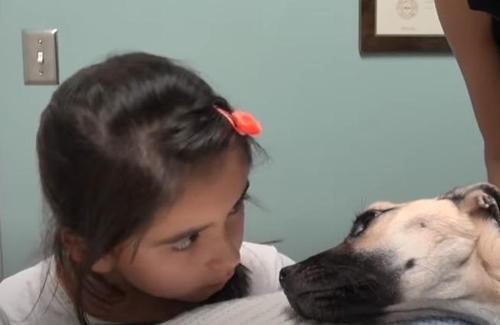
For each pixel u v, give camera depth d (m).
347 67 1.54
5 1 1.47
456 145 1.59
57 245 0.78
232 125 0.73
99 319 0.82
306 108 1.54
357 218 0.70
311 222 1.57
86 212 0.72
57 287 0.86
